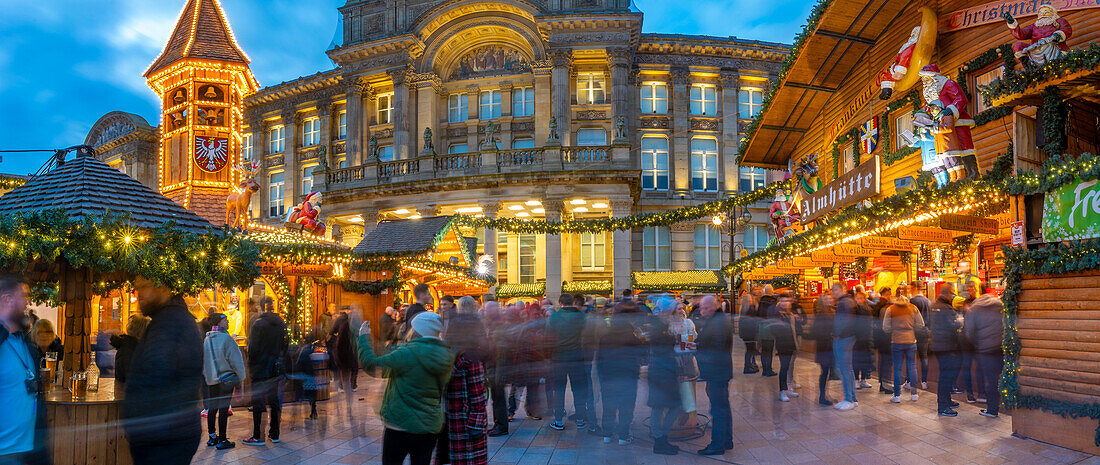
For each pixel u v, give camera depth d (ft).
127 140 167.02
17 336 15.31
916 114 39.29
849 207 49.93
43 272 28.04
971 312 26.68
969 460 20.26
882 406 25.91
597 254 122.62
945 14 42.73
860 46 52.75
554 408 26.68
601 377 22.77
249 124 146.72
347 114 127.85
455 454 17.01
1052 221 24.34
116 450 19.63
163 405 15.01
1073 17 33.09
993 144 38.27
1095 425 21.76
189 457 15.37
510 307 29.84
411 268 61.21
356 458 24.16
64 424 20.13
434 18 121.39
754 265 71.15
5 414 14.71
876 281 57.16
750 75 125.70
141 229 23.62
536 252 121.70
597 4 118.83
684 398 21.68
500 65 126.72
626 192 102.12
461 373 17.16
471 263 80.28
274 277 51.21
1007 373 25.07
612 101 117.29
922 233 43.01
